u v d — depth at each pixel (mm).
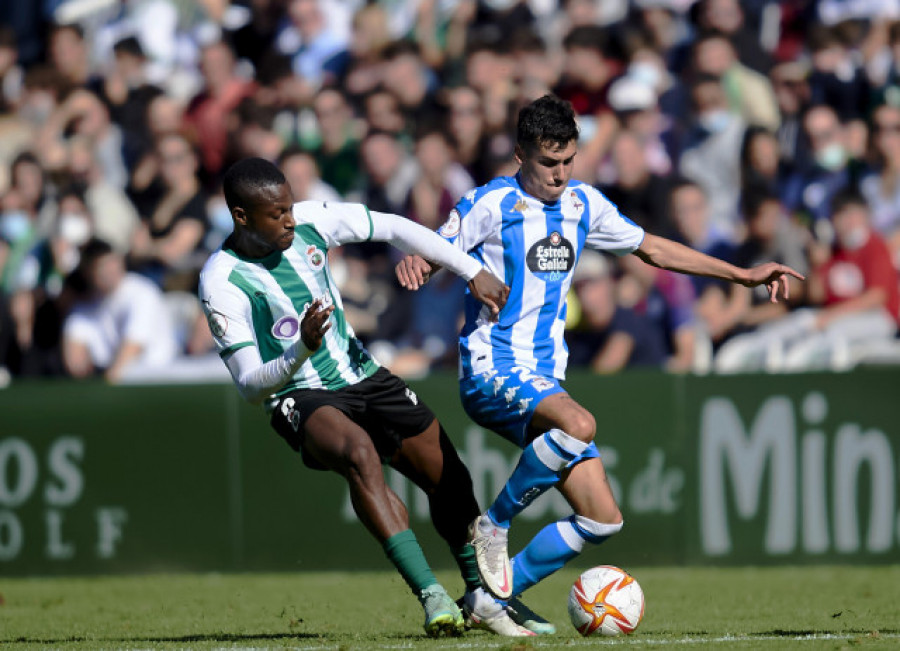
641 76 41938
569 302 34812
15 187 42219
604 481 18938
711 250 37406
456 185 39062
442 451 18953
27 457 31984
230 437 32000
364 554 31828
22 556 31953
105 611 25203
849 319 36125
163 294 38844
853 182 40406
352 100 43875
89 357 36250
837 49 43062
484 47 41375
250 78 46656
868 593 26469
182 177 40312
